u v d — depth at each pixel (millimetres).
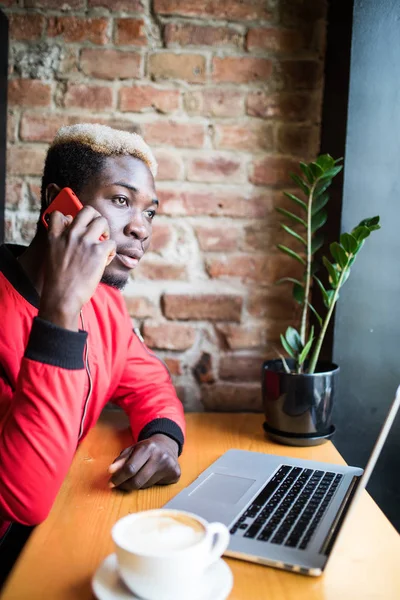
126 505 848
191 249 1485
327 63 1449
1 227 1378
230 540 704
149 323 1492
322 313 1436
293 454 1101
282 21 1453
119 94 1441
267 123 1472
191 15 1434
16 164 1440
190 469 1006
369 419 1362
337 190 1363
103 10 1424
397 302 1351
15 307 908
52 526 777
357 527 781
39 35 1420
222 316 1500
